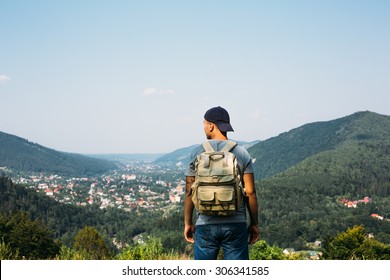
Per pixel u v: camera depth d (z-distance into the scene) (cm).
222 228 377
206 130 407
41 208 13725
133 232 12419
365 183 17188
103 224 14412
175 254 876
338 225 11894
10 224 3247
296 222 11975
